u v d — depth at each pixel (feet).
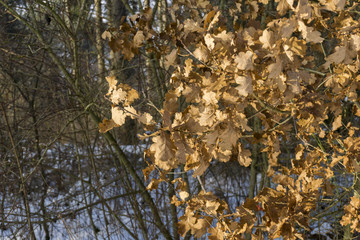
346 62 4.66
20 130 15.88
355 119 12.17
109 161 17.56
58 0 13.23
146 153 4.74
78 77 13.42
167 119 4.16
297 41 3.96
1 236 13.60
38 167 14.73
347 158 5.85
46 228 16.15
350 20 5.22
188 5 7.22
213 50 4.53
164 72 13.83
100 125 4.54
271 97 5.39
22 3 14.89
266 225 5.37
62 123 16.72
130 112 4.48
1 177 13.93
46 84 16.22
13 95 17.76
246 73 4.16
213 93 4.27
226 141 4.25
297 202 5.35
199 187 15.51
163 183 14.55
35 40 16.92
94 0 14.96
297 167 6.21
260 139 6.37
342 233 14.69
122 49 5.94
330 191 5.86
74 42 13.00
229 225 5.33
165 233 14.23
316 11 4.44
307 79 4.12
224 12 12.18
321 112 5.47
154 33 5.98
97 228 16.53
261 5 8.11
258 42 4.25
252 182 15.93
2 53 14.75
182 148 4.13
